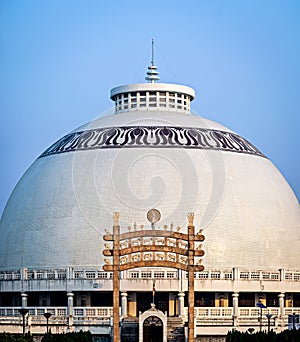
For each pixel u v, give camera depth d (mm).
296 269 103688
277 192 106750
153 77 117000
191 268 78188
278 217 104250
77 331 90438
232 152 105938
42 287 98062
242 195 102250
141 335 85125
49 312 93375
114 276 77312
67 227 100500
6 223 108188
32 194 105375
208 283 96062
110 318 90188
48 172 105562
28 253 102375
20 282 99438
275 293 101125
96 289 95562
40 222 102500
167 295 97125
